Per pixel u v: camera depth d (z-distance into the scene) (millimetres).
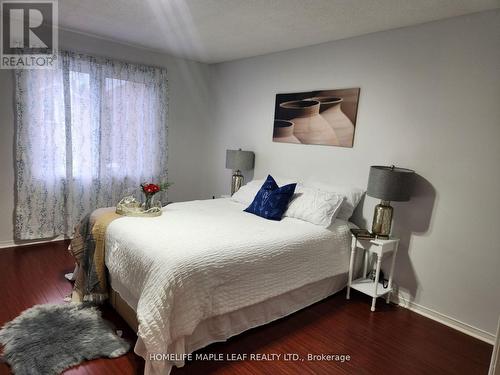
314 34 3240
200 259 2047
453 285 2660
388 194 2670
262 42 3654
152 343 1785
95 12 3088
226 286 2156
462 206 2582
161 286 1876
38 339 2127
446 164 2654
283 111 3951
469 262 2566
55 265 3316
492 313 2473
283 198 3166
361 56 3178
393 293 3031
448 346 2406
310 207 3064
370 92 3121
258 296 2338
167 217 2855
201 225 2680
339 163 3428
